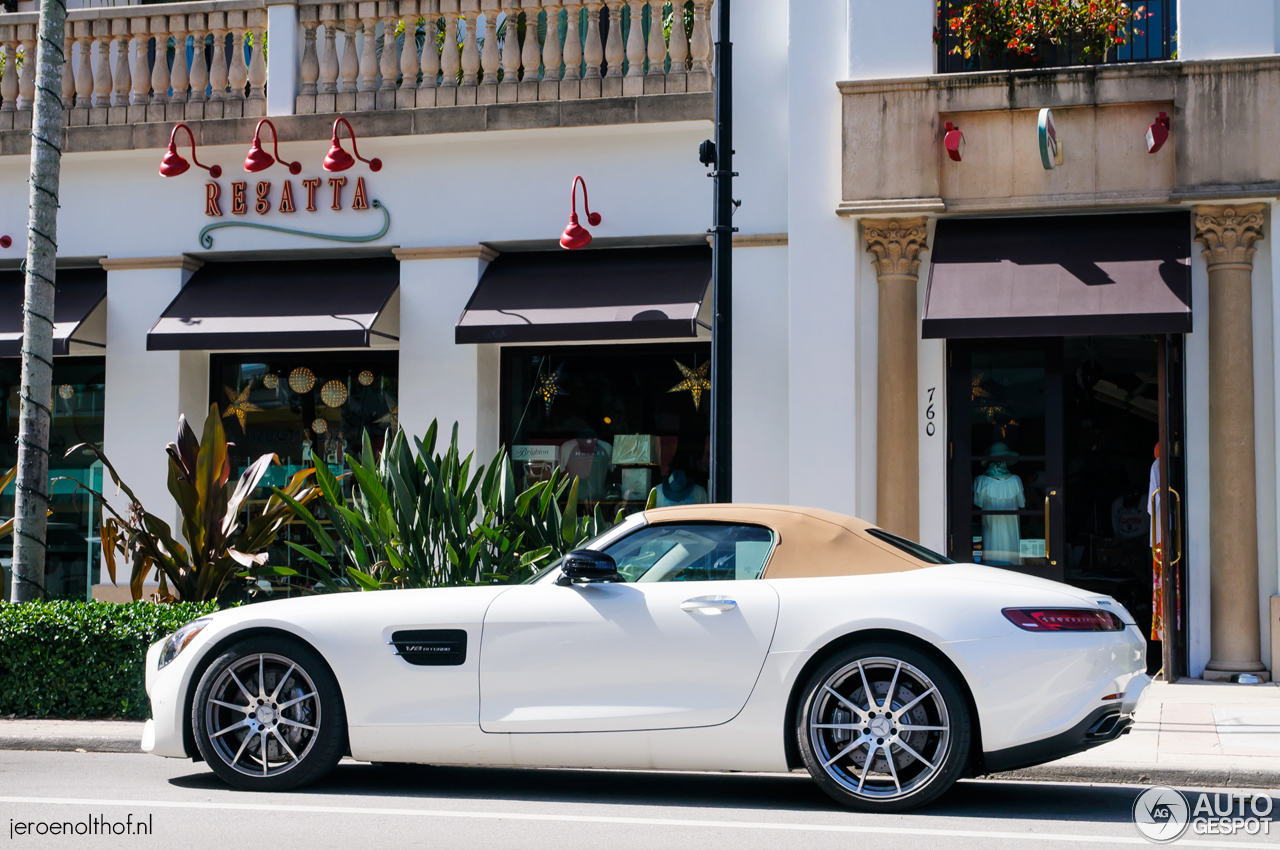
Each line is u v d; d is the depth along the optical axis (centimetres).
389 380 1277
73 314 1257
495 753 629
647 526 663
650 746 613
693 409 1216
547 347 1244
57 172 995
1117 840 546
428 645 641
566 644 627
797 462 1107
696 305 1122
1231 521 1036
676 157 1190
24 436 971
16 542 966
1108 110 1070
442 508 948
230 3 1267
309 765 647
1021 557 1104
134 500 1059
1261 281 1049
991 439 1113
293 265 1288
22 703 880
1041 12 1108
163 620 874
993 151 1091
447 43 1227
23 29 1304
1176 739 777
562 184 1208
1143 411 1119
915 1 1110
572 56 1202
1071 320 1011
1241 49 1047
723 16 894
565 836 550
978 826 574
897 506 1098
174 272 1267
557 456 1237
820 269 1117
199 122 1247
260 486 1289
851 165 1106
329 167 1190
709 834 554
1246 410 1040
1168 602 1042
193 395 1282
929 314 1038
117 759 773
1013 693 585
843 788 600
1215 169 1039
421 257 1221
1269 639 1032
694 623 616
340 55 1313
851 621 600
